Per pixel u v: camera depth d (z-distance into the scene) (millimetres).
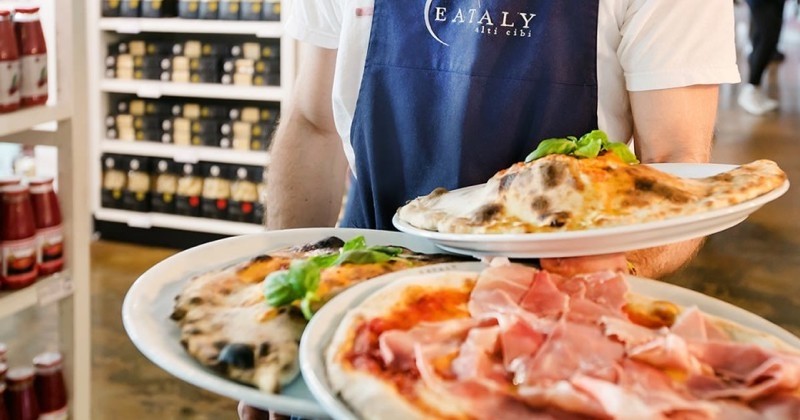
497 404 792
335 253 1175
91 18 4680
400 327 930
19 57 2160
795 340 922
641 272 1225
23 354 3277
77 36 2275
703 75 1229
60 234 2332
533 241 983
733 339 913
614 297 979
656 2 1233
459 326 919
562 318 902
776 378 794
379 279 1053
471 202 1146
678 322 917
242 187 4668
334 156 1615
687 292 1023
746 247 4812
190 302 1051
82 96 2320
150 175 4859
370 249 1165
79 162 2344
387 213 1417
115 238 4941
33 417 2334
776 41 8109
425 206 1208
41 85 2209
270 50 4500
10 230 2154
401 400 795
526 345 865
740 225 5168
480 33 1287
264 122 4605
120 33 4871
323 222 1641
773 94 9336
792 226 5152
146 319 1032
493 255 1075
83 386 2463
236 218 4707
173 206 4816
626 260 1163
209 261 1223
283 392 894
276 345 945
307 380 844
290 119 1618
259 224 4676
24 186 2188
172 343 979
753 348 846
